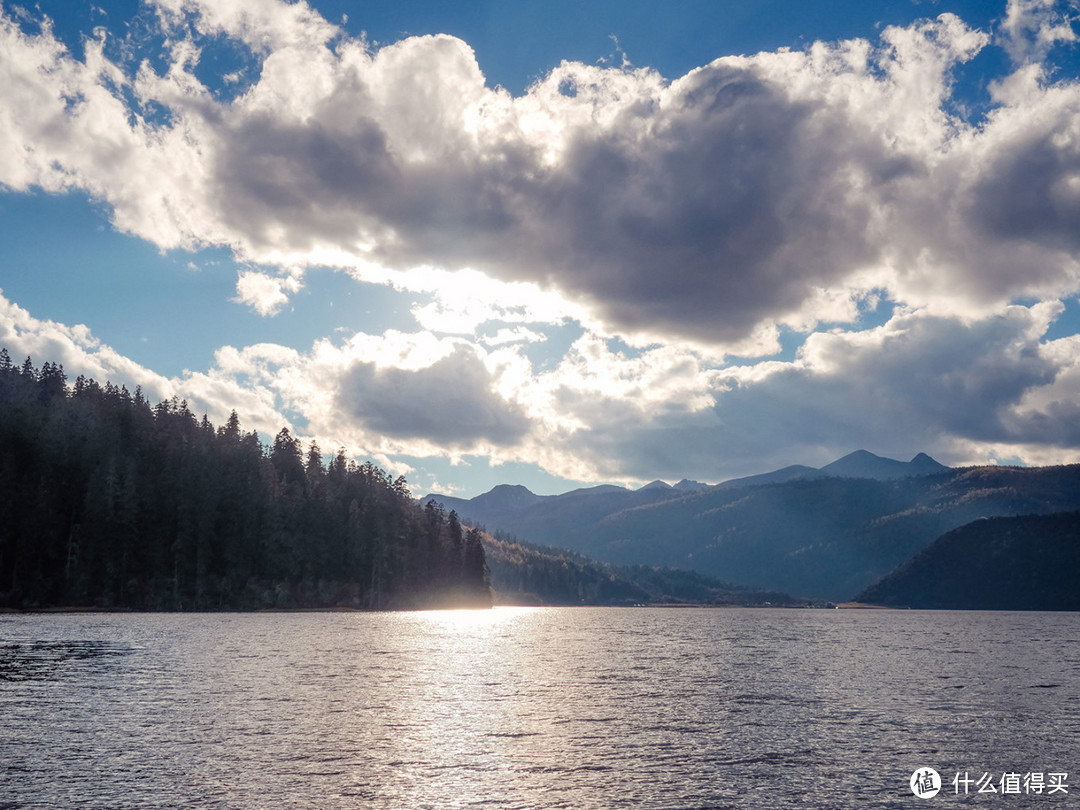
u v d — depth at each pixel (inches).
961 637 5984.3
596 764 1445.6
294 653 3435.0
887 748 1617.9
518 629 6250.0
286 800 1194.0
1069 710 2138.3
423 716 1910.7
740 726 1838.1
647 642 4972.9
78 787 1245.7
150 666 2812.5
